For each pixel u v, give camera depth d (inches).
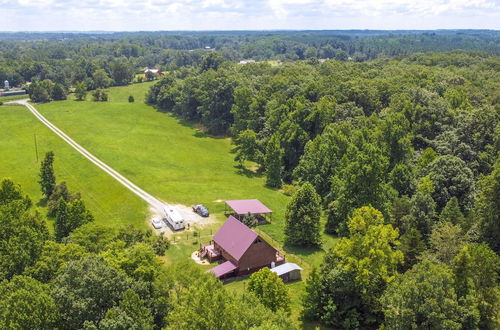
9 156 4552.2
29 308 1310.3
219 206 3368.6
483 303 1625.2
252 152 4439.0
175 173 4153.5
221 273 2292.1
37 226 2255.2
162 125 6053.2
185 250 2655.0
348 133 3875.5
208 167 4416.8
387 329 1657.2
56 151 4722.0
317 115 4325.8
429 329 1555.1
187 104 6338.6
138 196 3533.5
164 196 3545.8
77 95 7824.8
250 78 6692.9
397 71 5743.1
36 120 6067.9
